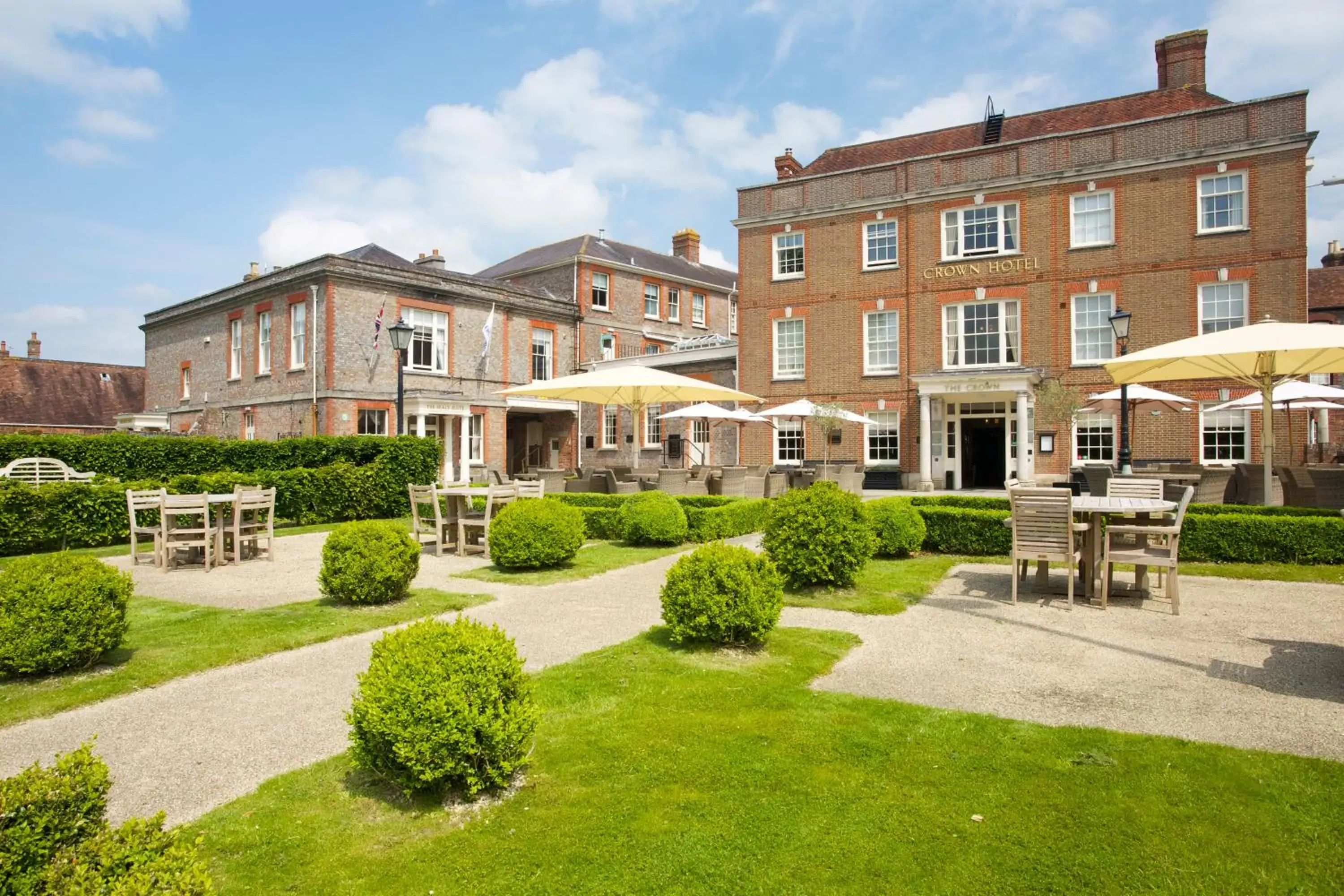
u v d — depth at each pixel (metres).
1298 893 2.90
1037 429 22.83
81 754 2.70
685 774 3.94
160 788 3.95
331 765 4.17
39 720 4.91
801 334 27.19
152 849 2.44
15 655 5.45
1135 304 22.20
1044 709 4.89
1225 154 21.05
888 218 25.62
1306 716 4.72
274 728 4.75
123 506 13.59
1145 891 2.93
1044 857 3.16
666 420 30.38
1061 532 7.73
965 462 25.50
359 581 7.85
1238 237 21.00
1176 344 11.77
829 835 3.36
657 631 6.86
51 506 12.64
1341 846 3.19
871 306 25.81
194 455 19.27
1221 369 12.83
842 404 26.11
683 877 3.07
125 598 6.11
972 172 24.38
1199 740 4.34
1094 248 22.67
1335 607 7.64
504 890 3.01
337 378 26.03
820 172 29.22
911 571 9.73
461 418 29.55
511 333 31.94
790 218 27.12
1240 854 3.15
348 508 16.75
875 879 3.04
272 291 28.20
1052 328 23.19
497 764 3.81
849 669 5.76
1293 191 20.34
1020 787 3.76
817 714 4.74
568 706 4.92
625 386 14.76
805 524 8.39
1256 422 20.67
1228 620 7.21
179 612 7.79
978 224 24.36
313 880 3.10
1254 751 4.14
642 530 12.23
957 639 6.61
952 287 24.55
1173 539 7.47
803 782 3.83
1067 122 25.20
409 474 17.80
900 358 25.28
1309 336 10.55
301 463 18.72
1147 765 3.96
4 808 2.39
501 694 3.88
